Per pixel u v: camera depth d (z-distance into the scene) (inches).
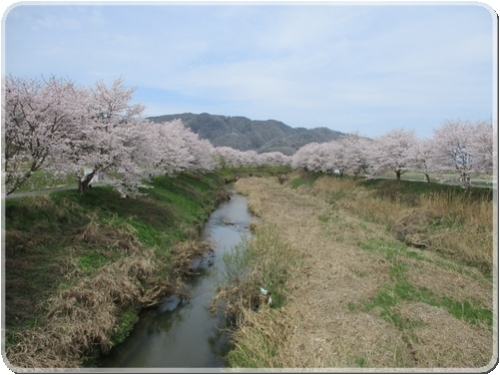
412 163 952.3
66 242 390.3
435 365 236.1
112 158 522.0
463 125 770.8
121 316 336.8
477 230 495.8
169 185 916.6
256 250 433.4
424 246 508.7
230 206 1085.8
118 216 523.2
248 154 2888.8
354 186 1146.0
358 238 560.1
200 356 301.7
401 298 335.0
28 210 403.2
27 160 362.9
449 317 291.3
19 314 266.1
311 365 240.1
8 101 341.7
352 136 1544.0
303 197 1182.3
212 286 421.4
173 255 494.6
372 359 243.8
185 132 1261.1
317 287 368.8
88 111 521.0
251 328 299.6
